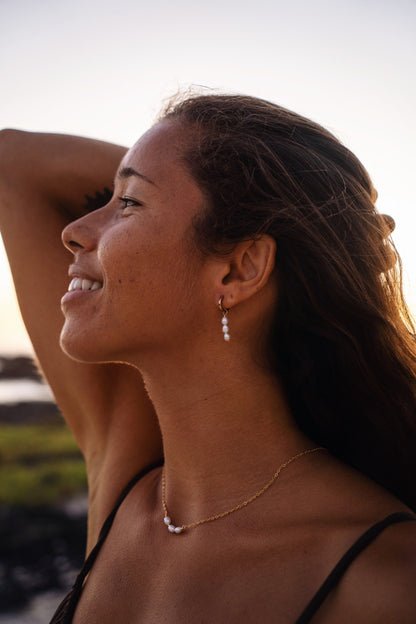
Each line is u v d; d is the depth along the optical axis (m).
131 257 1.18
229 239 1.17
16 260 1.66
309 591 1.01
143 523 1.29
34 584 4.48
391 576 0.94
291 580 1.03
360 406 1.26
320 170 1.20
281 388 1.23
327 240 1.17
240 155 1.19
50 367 1.62
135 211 1.21
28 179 1.71
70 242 1.31
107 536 1.37
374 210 1.27
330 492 1.10
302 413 1.27
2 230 1.69
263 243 1.17
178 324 1.19
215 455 1.20
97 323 1.21
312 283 1.18
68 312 1.25
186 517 1.22
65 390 1.61
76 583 1.32
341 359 1.21
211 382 1.20
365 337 1.20
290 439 1.20
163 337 1.20
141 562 1.24
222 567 1.11
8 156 1.73
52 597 4.32
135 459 1.48
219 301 1.18
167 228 1.18
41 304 1.62
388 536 1.00
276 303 1.21
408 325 1.31
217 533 1.15
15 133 1.78
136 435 1.50
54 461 7.28
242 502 1.16
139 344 1.21
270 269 1.17
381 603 0.91
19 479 6.52
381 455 1.30
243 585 1.07
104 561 1.31
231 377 1.20
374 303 1.23
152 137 1.25
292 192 1.18
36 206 1.68
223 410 1.20
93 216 1.29
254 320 1.20
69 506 5.93
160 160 1.22
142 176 1.22
